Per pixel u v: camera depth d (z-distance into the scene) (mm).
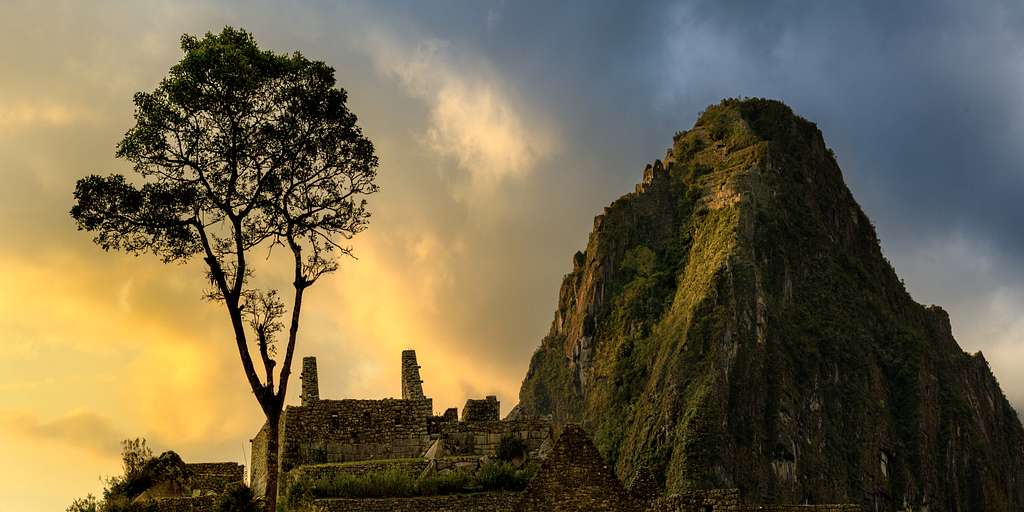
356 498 51562
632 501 50531
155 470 61812
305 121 56781
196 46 56406
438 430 59125
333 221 56438
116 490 60688
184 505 57688
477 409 59531
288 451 58406
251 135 56000
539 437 57750
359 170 57406
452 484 52531
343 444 58781
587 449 50625
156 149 55125
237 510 55969
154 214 54906
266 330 53250
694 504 50969
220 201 54844
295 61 57094
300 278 54062
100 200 54938
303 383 59906
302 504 52344
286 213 55500
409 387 61438
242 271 53031
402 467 56125
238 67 55094
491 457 56875
